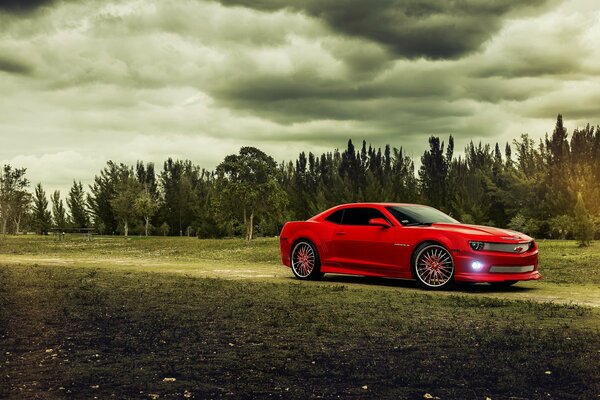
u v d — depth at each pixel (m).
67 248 29.22
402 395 3.88
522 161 56.50
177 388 4.04
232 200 47.78
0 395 3.86
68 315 6.80
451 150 102.44
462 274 9.52
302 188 83.75
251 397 3.84
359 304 7.72
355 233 10.80
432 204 64.75
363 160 103.81
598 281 11.21
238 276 12.38
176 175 94.50
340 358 4.83
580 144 55.12
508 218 52.97
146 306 7.49
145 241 40.59
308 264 11.52
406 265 10.11
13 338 5.57
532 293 9.46
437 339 5.54
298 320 6.50
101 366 4.59
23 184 69.19
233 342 5.43
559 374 4.34
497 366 4.57
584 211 22.16
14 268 13.55
